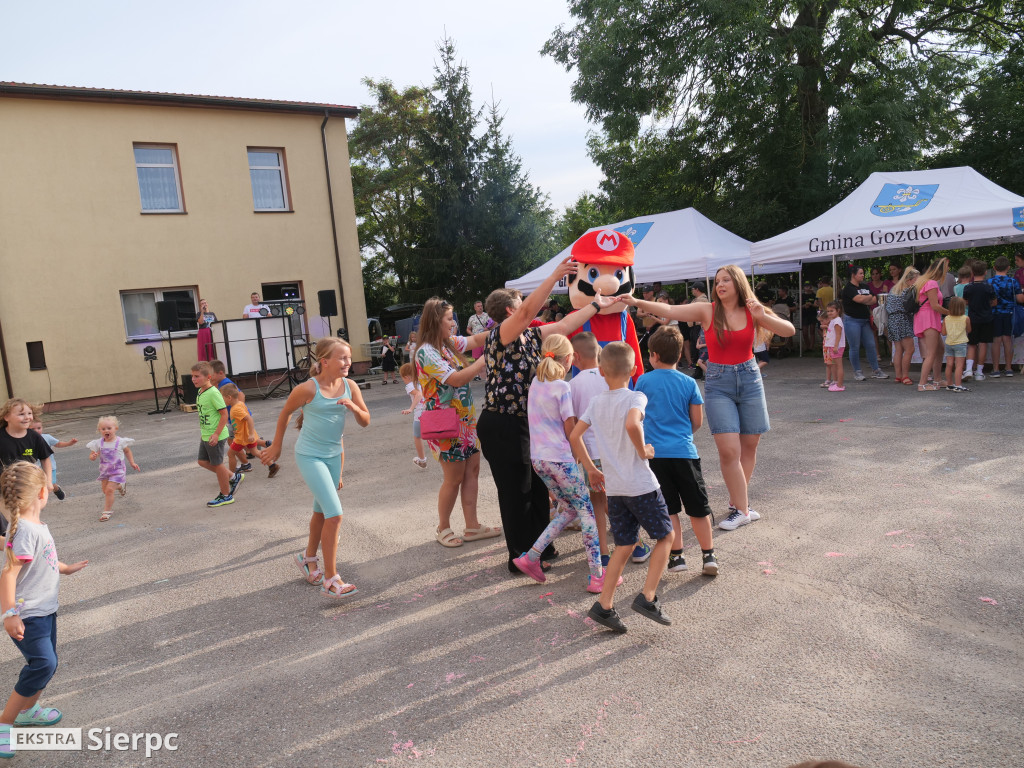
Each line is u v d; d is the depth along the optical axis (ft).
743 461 16.37
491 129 89.45
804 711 9.07
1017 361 32.83
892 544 14.03
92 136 52.95
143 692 11.14
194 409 48.57
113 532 20.62
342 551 17.01
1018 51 60.34
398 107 109.19
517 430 14.05
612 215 73.97
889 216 35.99
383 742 9.26
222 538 19.10
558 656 11.10
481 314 51.01
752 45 53.11
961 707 8.83
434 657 11.43
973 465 18.56
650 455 11.40
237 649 12.36
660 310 15.99
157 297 56.29
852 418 26.07
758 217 55.83
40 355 51.31
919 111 55.21
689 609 12.26
